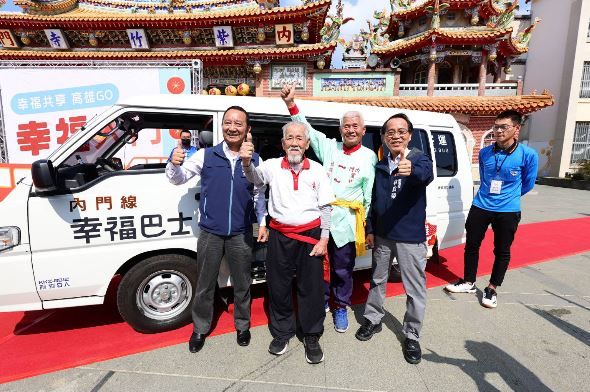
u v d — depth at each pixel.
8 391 2.00
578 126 17.59
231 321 2.82
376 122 3.20
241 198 2.28
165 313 2.63
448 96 12.55
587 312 3.04
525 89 19.78
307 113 2.93
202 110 2.63
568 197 11.79
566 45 17.66
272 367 2.23
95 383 2.07
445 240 3.62
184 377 2.13
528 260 4.50
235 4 12.91
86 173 2.62
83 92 5.74
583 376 2.18
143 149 5.29
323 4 11.56
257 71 12.35
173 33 12.90
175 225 2.50
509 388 2.06
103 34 12.88
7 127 5.63
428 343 2.52
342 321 2.67
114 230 2.37
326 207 2.25
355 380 2.11
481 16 13.51
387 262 2.50
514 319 2.89
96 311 2.97
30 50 12.94
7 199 2.20
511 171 3.00
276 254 2.28
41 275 2.24
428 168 2.10
